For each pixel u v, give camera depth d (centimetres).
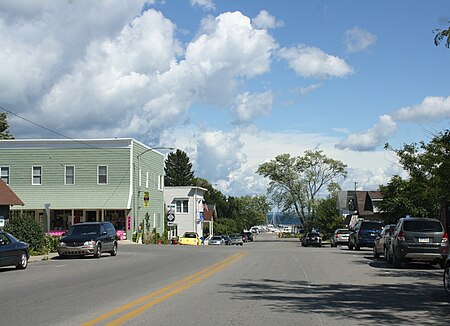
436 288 1518
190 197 7512
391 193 3756
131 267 2223
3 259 2045
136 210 5084
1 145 5047
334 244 5366
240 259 2667
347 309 1146
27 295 1366
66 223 4984
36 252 2972
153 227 5659
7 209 3516
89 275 1892
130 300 1252
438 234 2145
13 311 1115
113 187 4953
